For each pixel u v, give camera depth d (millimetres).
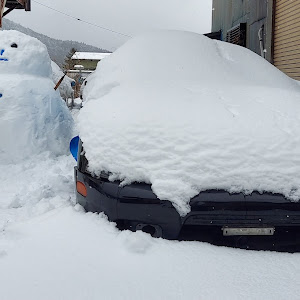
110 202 2701
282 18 10453
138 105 3088
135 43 4332
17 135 6273
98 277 2273
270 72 4266
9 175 5613
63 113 7297
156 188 2574
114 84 3816
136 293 2127
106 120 3029
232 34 15594
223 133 2717
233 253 2512
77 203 3146
